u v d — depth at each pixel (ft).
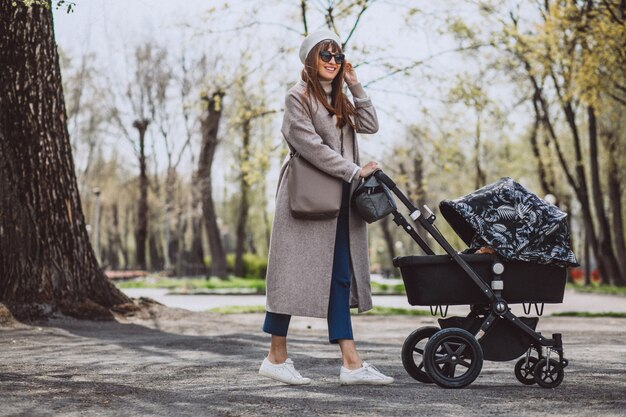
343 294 15.70
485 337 15.80
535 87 96.99
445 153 60.39
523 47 67.56
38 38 33.35
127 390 15.03
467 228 16.83
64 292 33.91
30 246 33.55
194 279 132.57
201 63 126.93
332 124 15.74
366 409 12.75
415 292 15.70
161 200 168.45
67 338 27.22
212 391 14.89
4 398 14.01
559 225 15.71
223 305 62.59
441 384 15.19
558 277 15.92
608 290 95.35
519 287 15.78
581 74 68.03
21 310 32.32
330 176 15.37
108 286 35.78
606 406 12.94
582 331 33.22
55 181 34.04
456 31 58.29
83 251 34.91
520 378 16.10
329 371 18.19
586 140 124.26
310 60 15.70
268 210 193.88
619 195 115.65
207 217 131.75
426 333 16.30
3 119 33.24
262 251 226.38
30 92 33.27
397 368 18.71
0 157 33.30
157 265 192.03
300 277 15.55
